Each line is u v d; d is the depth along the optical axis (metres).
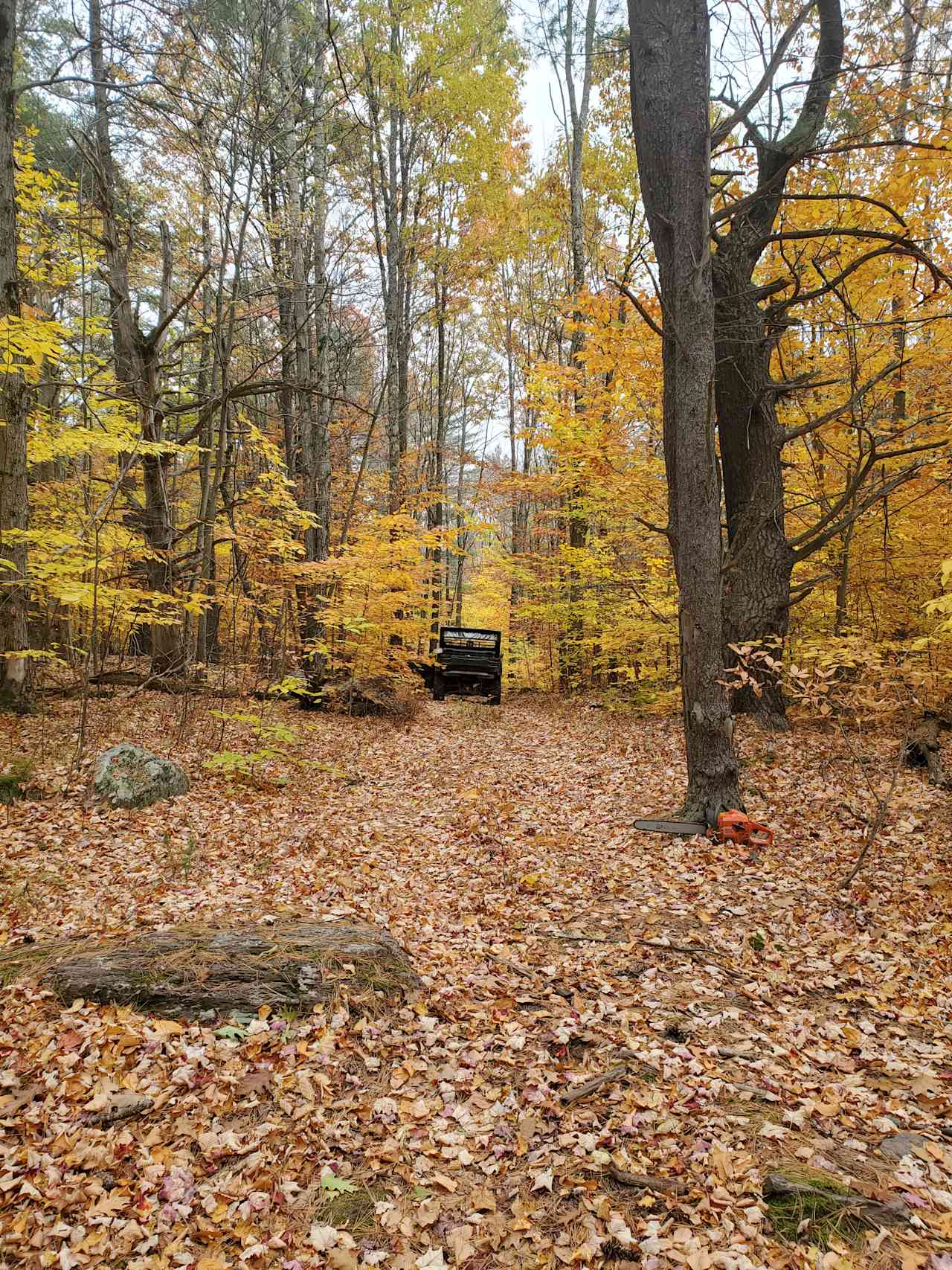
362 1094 3.06
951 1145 2.71
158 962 3.66
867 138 8.17
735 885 5.24
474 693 16.75
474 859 6.07
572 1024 3.58
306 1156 2.71
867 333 9.72
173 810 6.75
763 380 9.03
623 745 10.10
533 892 5.37
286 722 11.24
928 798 6.53
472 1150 2.78
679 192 6.14
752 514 9.13
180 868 5.48
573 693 16.62
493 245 19.14
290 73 12.34
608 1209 2.45
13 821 5.95
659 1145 2.75
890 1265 2.15
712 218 7.18
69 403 12.05
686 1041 3.46
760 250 9.13
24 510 8.79
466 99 15.94
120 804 6.58
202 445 13.30
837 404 10.17
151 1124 2.79
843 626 9.42
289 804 7.47
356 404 11.45
